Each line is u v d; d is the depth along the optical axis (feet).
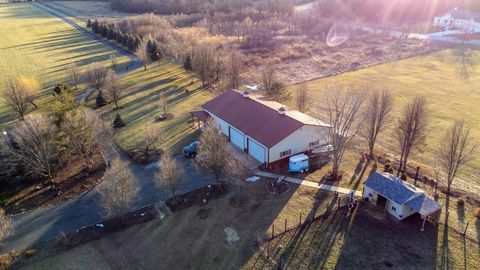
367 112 159.53
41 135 133.08
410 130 133.69
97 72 235.81
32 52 359.87
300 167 139.74
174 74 277.85
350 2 513.04
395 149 158.92
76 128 140.77
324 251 101.09
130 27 412.77
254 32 421.18
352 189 129.08
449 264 95.50
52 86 254.27
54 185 134.72
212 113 173.06
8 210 124.06
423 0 491.31
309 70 291.38
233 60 233.76
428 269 94.07
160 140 169.58
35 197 131.03
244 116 160.97
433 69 283.79
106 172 144.15
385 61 312.09
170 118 194.80
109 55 343.87
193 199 125.49
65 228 114.01
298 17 454.81
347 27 445.37
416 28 442.09
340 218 114.21
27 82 213.25
